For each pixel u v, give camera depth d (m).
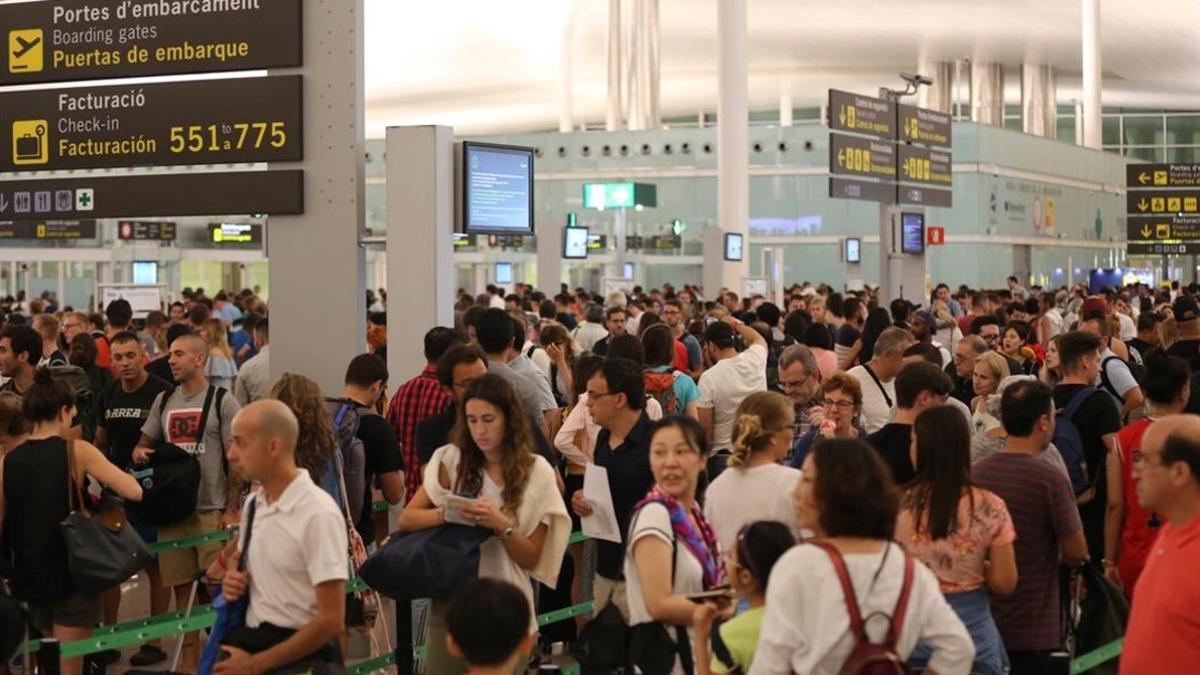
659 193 48.50
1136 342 14.42
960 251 48.19
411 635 7.02
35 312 20.38
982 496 5.67
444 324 10.02
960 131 48.06
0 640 4.89
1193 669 4.61
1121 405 10.30
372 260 46.25
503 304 25.06
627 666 5.46
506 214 10.37
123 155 10.30
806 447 7.92
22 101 10.53
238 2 10.02
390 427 8.24
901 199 26.84
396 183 9.98
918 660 4.84
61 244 37.00
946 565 5.63
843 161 24.94
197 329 13.72
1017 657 6.14
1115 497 7.47
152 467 8.57
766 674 4.29
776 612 4.29
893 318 17.28
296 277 10.01
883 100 26.23
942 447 5.65
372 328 13.68
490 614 4.17
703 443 5.52
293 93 9.91
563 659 8.90
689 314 22.25
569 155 49.12
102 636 6.65
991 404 8.45
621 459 6.88
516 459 6.15
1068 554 6.23
